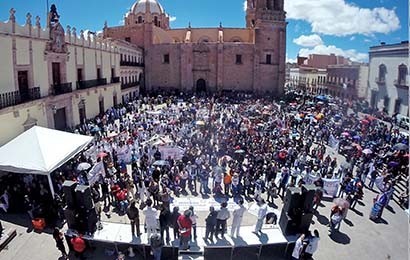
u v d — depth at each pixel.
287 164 21.64
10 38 23.45
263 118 37.59
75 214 13.48
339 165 22.97
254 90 69.38
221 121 37.44
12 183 18.16
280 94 66.50
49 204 15.65
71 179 18.19
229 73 70.25
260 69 68.75
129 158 24.08
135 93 62.28
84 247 12.73
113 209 16.92
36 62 27.06
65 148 18.58
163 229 13.22
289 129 32.22
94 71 40.34
